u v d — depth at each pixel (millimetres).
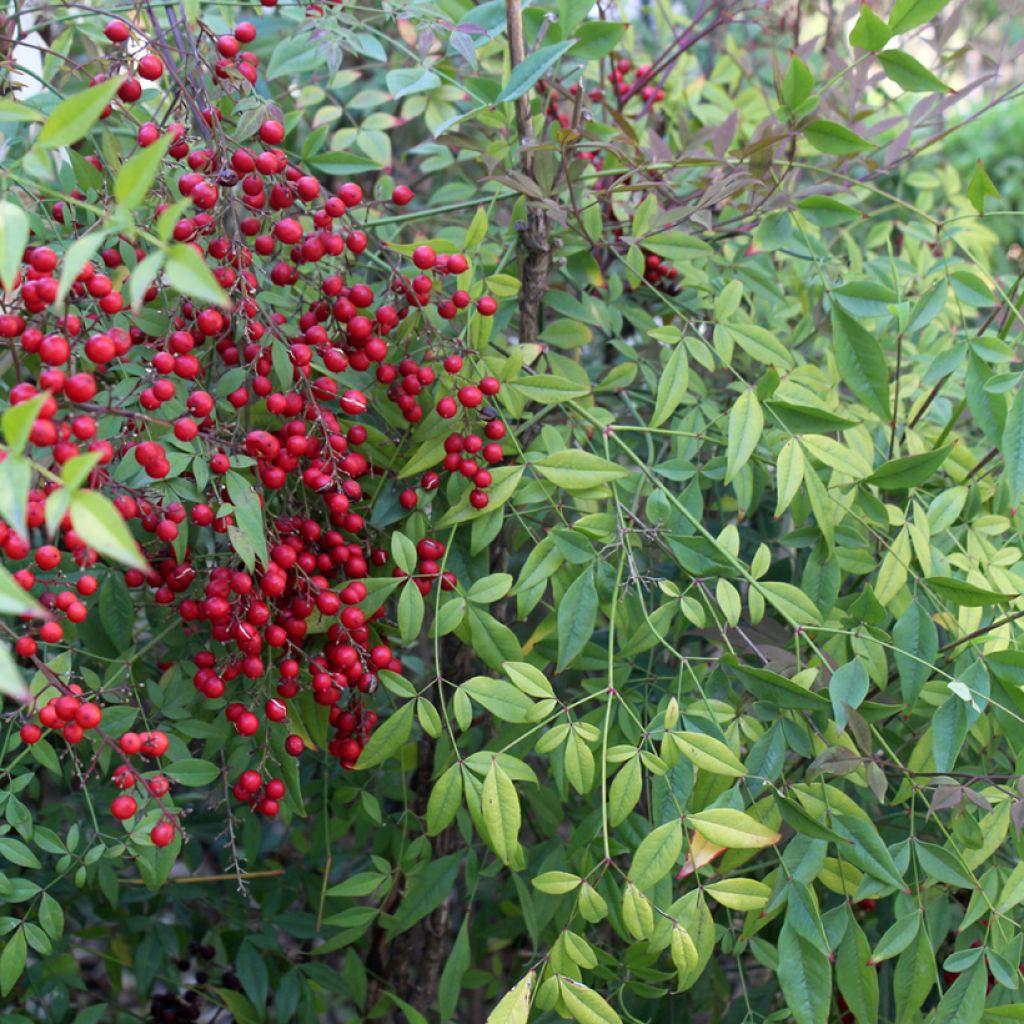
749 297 1638
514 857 1089
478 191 1878
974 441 1814
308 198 1133
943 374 1282
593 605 1214
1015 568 1340
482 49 1843
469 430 1258
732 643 1323
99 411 950
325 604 1151
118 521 628
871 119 2100
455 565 1306
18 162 1119
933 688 1257
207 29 1163
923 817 1341
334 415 1287
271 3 1392
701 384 1529
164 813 1132
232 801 1720
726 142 1486
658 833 1044
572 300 1504
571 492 1266
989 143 4406
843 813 1102
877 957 1093
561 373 1445
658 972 1247
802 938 1075
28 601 601
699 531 1300
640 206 1409
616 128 1674
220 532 1104
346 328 1211
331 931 1794
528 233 1397
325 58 1376
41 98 1491
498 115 1501
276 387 1235
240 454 1123
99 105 730
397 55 2021
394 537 1197
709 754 1070
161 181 1114
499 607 1534
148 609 1525
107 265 1153
